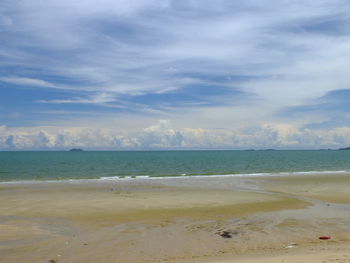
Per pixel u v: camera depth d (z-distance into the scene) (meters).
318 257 8.84
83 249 11.90
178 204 20.69
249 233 13.91
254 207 19.91
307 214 17.86
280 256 9.64
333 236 13.35
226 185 31.23
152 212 18.31
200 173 48.75
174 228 14.87
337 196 24.55
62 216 17.33
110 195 24.48
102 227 15.13
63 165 70.25
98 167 64.00
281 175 42.31
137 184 31.84
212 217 17.14
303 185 31.33
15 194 24.92
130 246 12.25
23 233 14.07
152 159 110.19
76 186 30.06
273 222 15.91
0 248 12.02
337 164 73.75
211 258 10.28
